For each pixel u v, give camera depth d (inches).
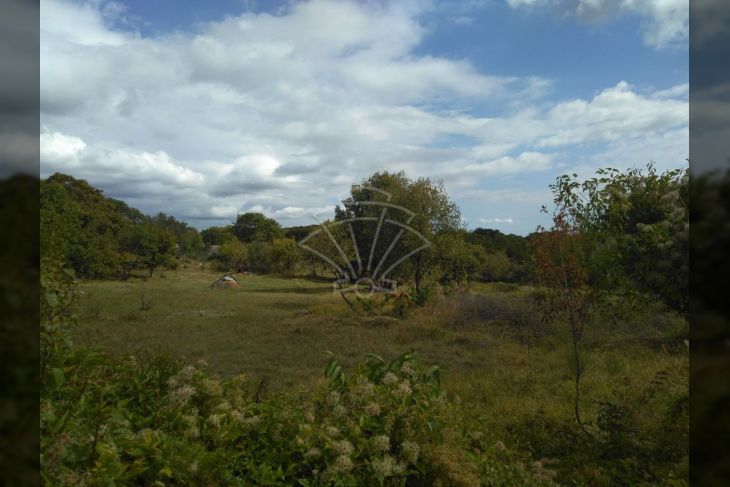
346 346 394.3
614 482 140.1
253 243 1856.5
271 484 88.6
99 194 1333.7
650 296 182.5
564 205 217.8
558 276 220.7
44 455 65.2
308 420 106.9
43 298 76.5
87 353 97.1
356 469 93.8
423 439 106.0
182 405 103.0
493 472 116.6
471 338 418.0
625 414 177.8
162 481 77.3
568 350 294.4
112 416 89.9
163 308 671.1
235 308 700.7
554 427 189.6
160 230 1481.3
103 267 1090.1
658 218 185.2
